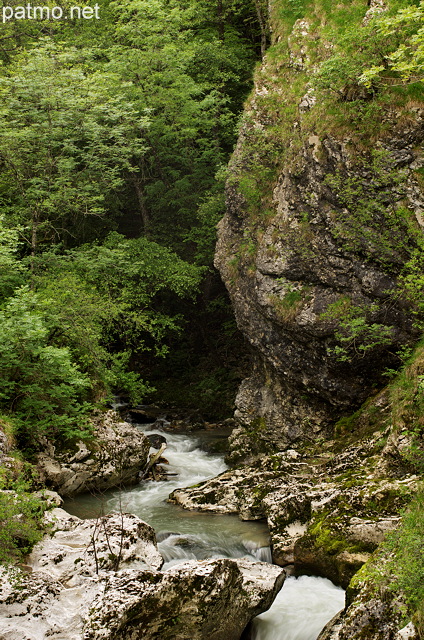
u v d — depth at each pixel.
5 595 6.96
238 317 16.88
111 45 23.42
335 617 7.28
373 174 13.41
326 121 14.16
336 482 10.90
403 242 12.86
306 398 15.20
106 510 12.24
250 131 17.23
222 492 12.52
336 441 13.55
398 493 9.52
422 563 6.50
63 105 16.45
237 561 9.05
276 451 15.73
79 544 8.65
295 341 14.80
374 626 6.60
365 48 14.09
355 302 13.55
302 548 9.63
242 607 7.77
